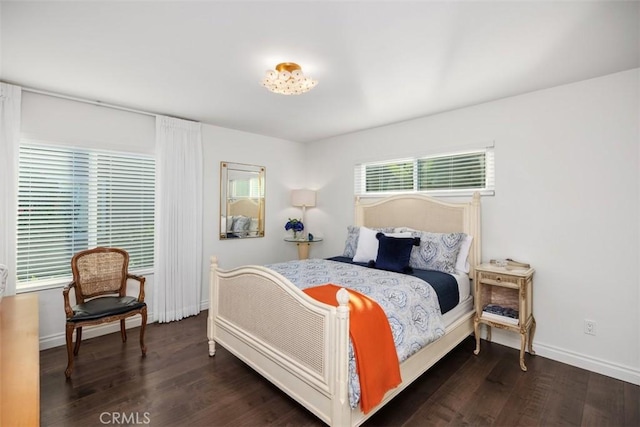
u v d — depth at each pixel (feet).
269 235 15.55
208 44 6.74
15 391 3.66
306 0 5.26
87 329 10.44
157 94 9.71
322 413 5.88
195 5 5.41
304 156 16.97
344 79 8.49
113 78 8.54
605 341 8.25
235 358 9.13
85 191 10.52
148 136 11.72
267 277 7.25
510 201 9.85
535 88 9.11
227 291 8.78
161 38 6.51
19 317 6.28
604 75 8.20
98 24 6.00
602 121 8.26
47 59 7.45
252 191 14.85
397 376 6.14
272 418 6.51
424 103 10.41
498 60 7.38
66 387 7.52
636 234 7.83
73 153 10.28
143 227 11.80
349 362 5.63
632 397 7.25
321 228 16.02
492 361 8.99
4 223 8.81
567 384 7.79
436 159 11.76
